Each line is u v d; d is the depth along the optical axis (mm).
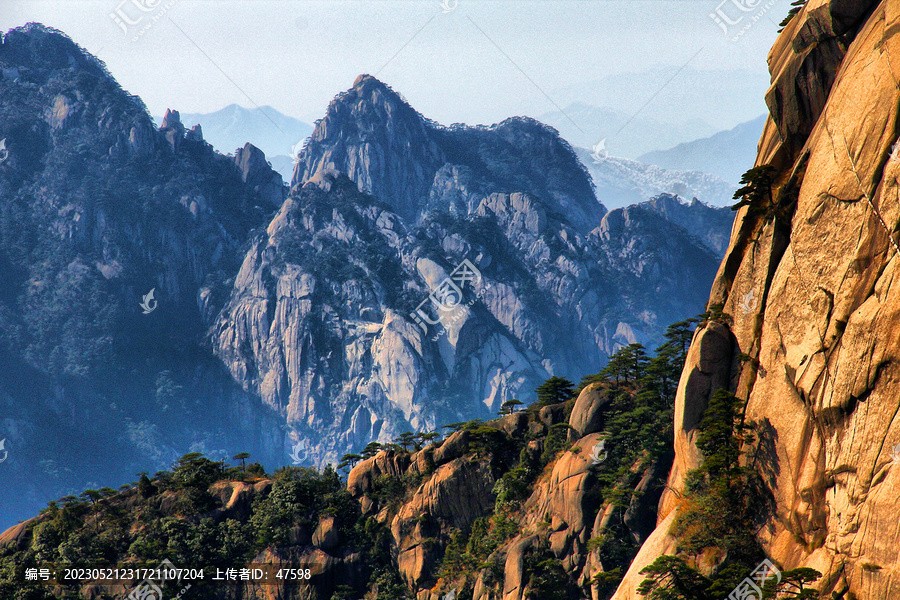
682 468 65125
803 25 54562
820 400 48656
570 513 93938
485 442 117062
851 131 48062
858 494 45031
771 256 56531
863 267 46500
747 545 54938
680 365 94938
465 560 104562
